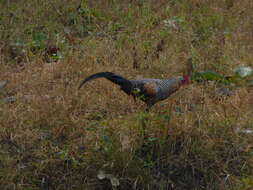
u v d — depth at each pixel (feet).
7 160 29.89
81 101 35.45
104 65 41.14
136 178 29.12
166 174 30.12
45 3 50.29
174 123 32.68
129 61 41.78
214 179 30.04
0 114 33.45
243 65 41.57
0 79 38.58
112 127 32.37
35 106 34.53
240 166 30.94
